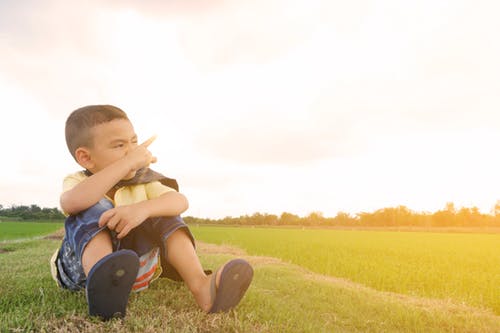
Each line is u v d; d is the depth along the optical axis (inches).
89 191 74.3
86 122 80.1
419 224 5073.8
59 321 75.8
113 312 75.0
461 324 116.5
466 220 5000.0
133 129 85.9
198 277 86.4
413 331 105.0
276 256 397.4
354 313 115.0
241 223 4724.4
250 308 97.9
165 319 80.0
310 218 4936.0
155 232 86.7
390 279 243.6
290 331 84.4
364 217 5088.6
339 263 339.0
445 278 270.7
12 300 93.8
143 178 89.7
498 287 231.8
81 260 74.5
